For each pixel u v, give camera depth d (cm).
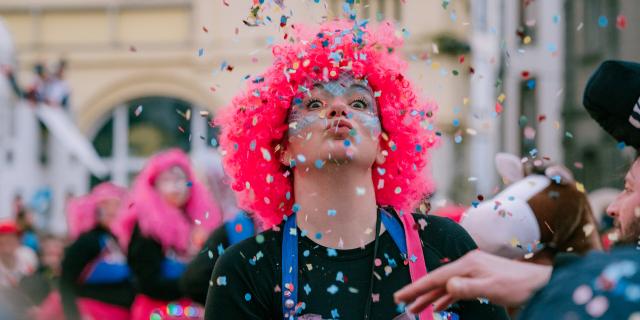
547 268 127
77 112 1612
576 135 1309
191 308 452
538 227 299
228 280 213
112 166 1616
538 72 1355
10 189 1462
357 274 210
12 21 1619
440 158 1198
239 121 244
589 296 102
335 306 207
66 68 1614
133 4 1595
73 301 546
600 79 196
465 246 217
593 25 1373
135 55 1598
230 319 211
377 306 207
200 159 530
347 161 211
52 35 1620
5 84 1397
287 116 232
